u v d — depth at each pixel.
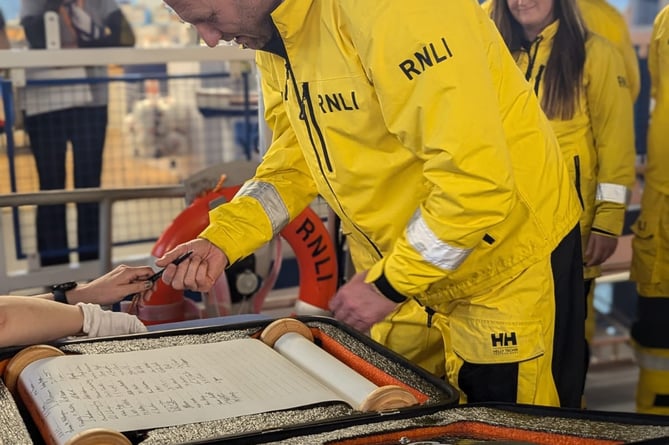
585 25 2.55
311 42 1.36
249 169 2.51
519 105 1.45
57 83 3.30
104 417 1.02
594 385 3.31
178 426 1.00
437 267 1.28
